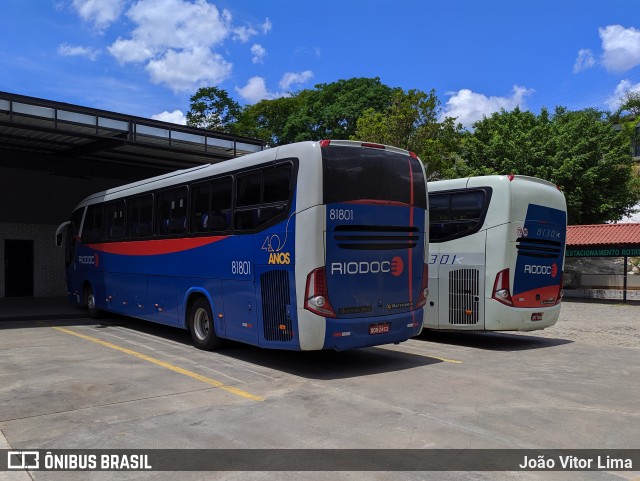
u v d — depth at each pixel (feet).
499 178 35.27
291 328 25.45
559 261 38.06
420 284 29.19
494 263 34.88
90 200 48.98
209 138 55.42
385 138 88.28
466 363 30.07
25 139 51.78
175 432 17.72
